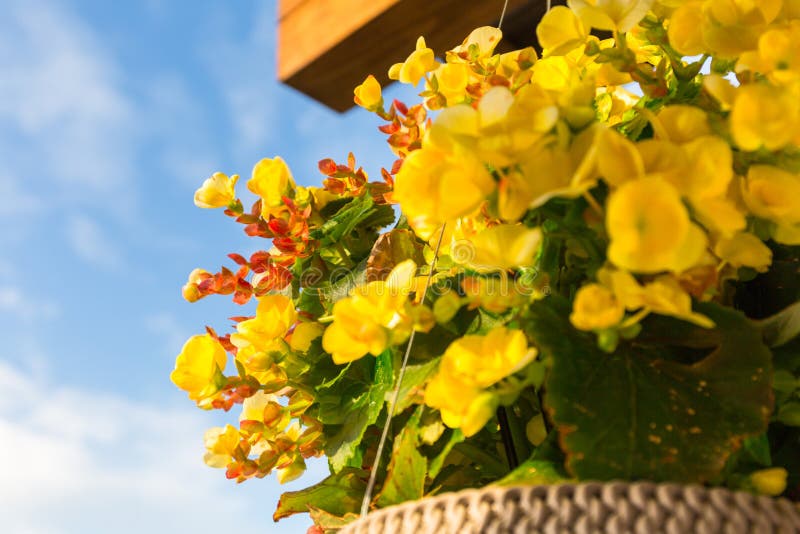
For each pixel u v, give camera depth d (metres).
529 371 0.45
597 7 0.51
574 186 0.43
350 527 0.46
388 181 0.67
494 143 0.44
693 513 0.40
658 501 0.40
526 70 0.55
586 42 0.53
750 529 0.40
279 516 0.61
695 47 0.51
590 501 0.40
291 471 0.62
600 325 0.43
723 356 0.46
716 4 0.50
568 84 0.56
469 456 0.54
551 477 0.45
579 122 0.45
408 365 0.54
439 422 0.51
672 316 0.47
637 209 0.41
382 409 0.58
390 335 0.48
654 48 0.58
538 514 0.40
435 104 0.58
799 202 0.46
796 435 0.51
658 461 0.42
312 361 0.62
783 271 0.53
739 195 0.47
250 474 0.59
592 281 0.48
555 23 0.53
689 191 0.44
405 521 0.43
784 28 0.49
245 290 0.64
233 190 0.64
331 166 0.68
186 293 0.63
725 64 0.53
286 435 0.63
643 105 0.56
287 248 0.64
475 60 0.58
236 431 0.60
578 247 0.48
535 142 0.45
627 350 0.46
